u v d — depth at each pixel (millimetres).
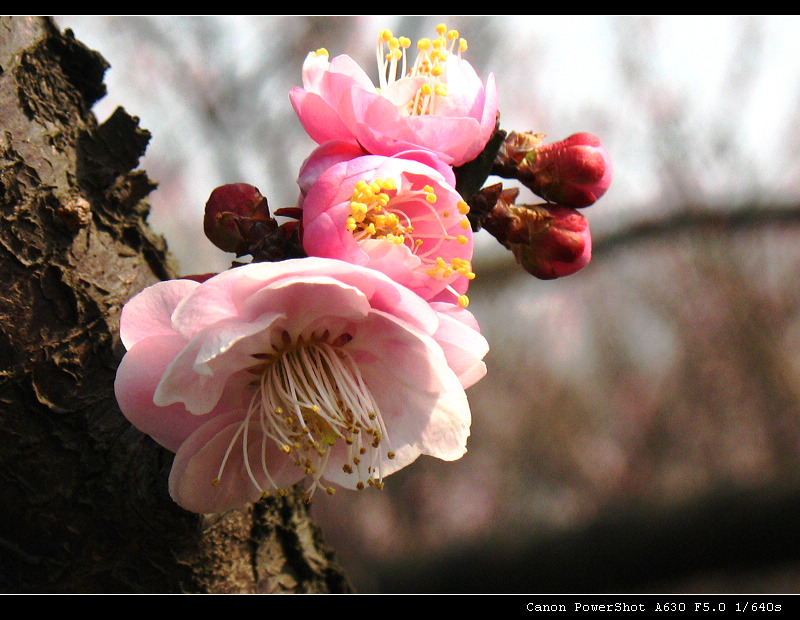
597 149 231
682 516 400
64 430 223
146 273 232
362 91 211
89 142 231
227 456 210
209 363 207
